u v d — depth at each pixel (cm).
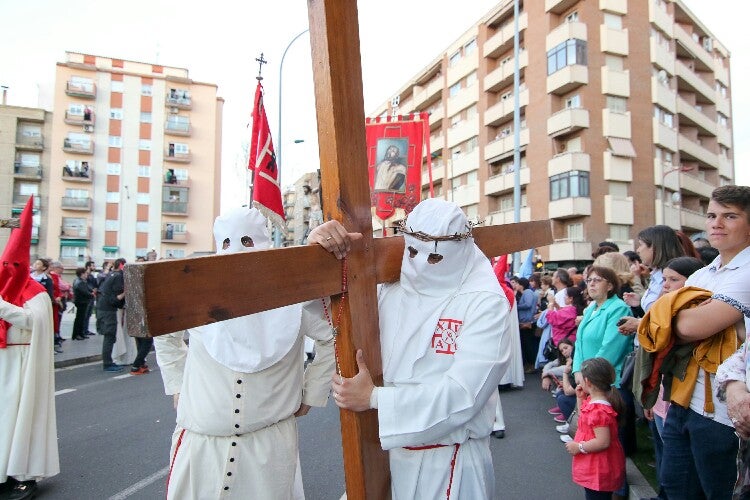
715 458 230
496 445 498
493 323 174
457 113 3478
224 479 208
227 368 213
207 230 4559
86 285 1268
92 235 4247
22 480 372
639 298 420
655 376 251
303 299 144
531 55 2778
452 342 178
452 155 3538
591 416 324
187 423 215
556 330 602
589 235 2530
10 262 370
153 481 420
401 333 185
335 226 154
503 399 676
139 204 4384
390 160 750
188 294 115
